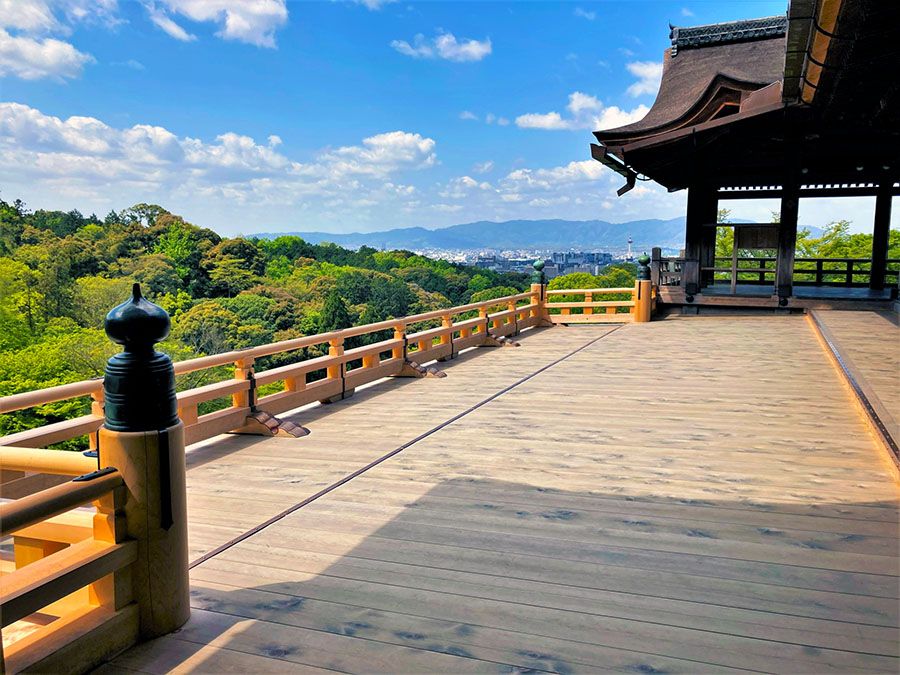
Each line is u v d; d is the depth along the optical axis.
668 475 3.79
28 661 1.82
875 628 2.19
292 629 2.22
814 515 3.16
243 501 3.50
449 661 2.03
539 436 4.71
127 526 2.14
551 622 2.25
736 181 11.73
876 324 8.84
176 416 2.25
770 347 8.34
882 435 4.17
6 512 1.73
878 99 6.36
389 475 3.91
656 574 2.59
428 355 7.91
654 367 7.30
